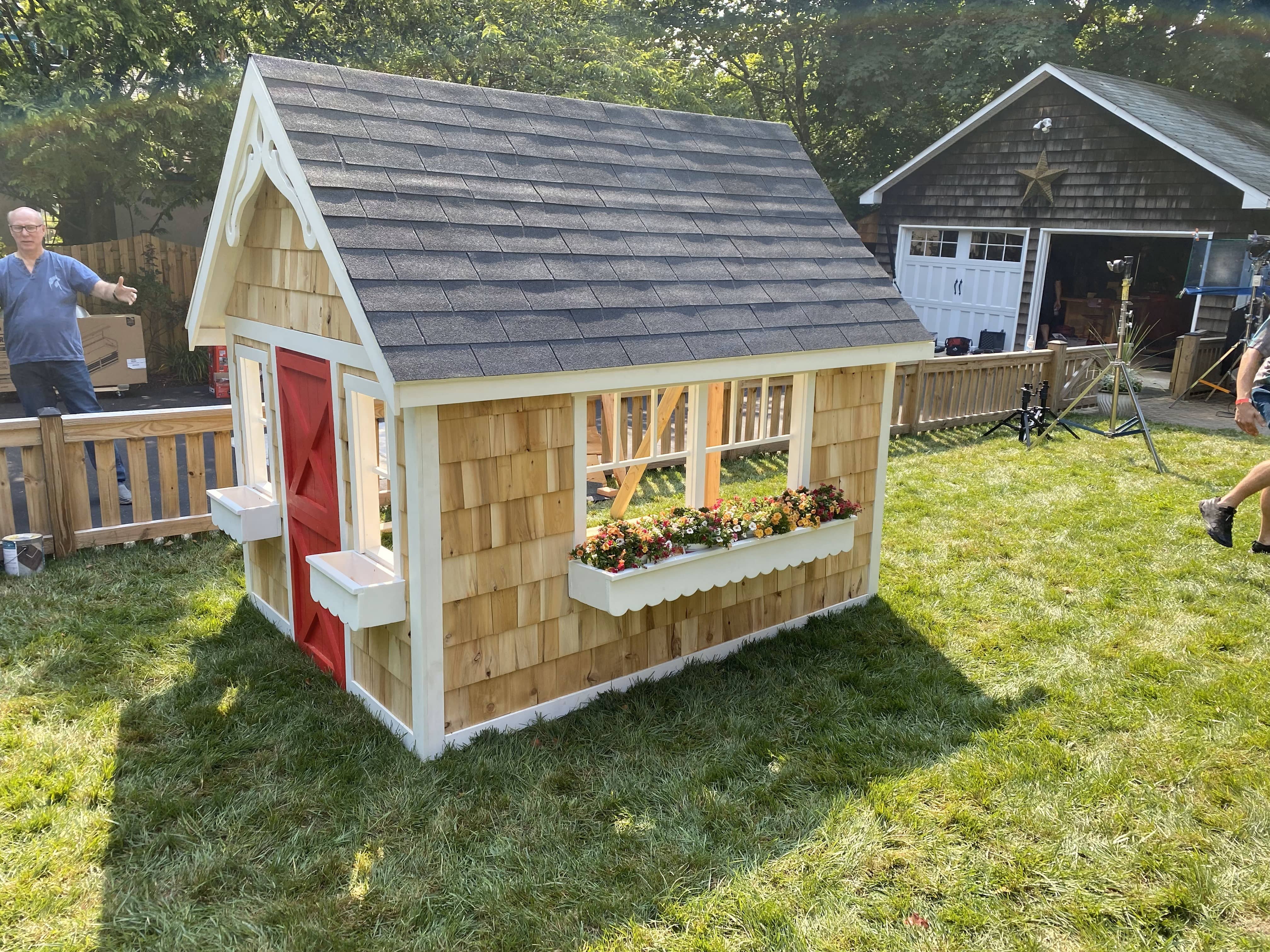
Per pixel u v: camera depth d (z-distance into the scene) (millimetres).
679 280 4520
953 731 4273
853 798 3748
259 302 4898
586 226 4406
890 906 3121
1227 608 5645
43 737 4039
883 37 21562
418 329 3465
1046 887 3244
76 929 2977
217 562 6250
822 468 5281
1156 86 17250
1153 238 19891
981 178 16344
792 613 5410
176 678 4648
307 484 4691
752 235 5125
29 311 6746
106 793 3666
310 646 4938
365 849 3389
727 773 3914
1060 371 11992
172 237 18094
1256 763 3973
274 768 3877
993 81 21562
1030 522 7344
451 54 15773
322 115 3910
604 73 17125
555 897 3156
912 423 10562
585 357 3832
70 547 6215
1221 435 10625
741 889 3193
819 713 4434
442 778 3789
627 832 3506
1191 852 3420
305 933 2961
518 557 4039
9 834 3414
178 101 13055
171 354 13727
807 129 24609
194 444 6574
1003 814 3619
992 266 16516
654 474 8594
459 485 3748
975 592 5930
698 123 5586
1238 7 20562
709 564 4434
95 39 12195
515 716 4211
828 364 4914
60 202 15320
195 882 3193
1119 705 4496
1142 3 21891
